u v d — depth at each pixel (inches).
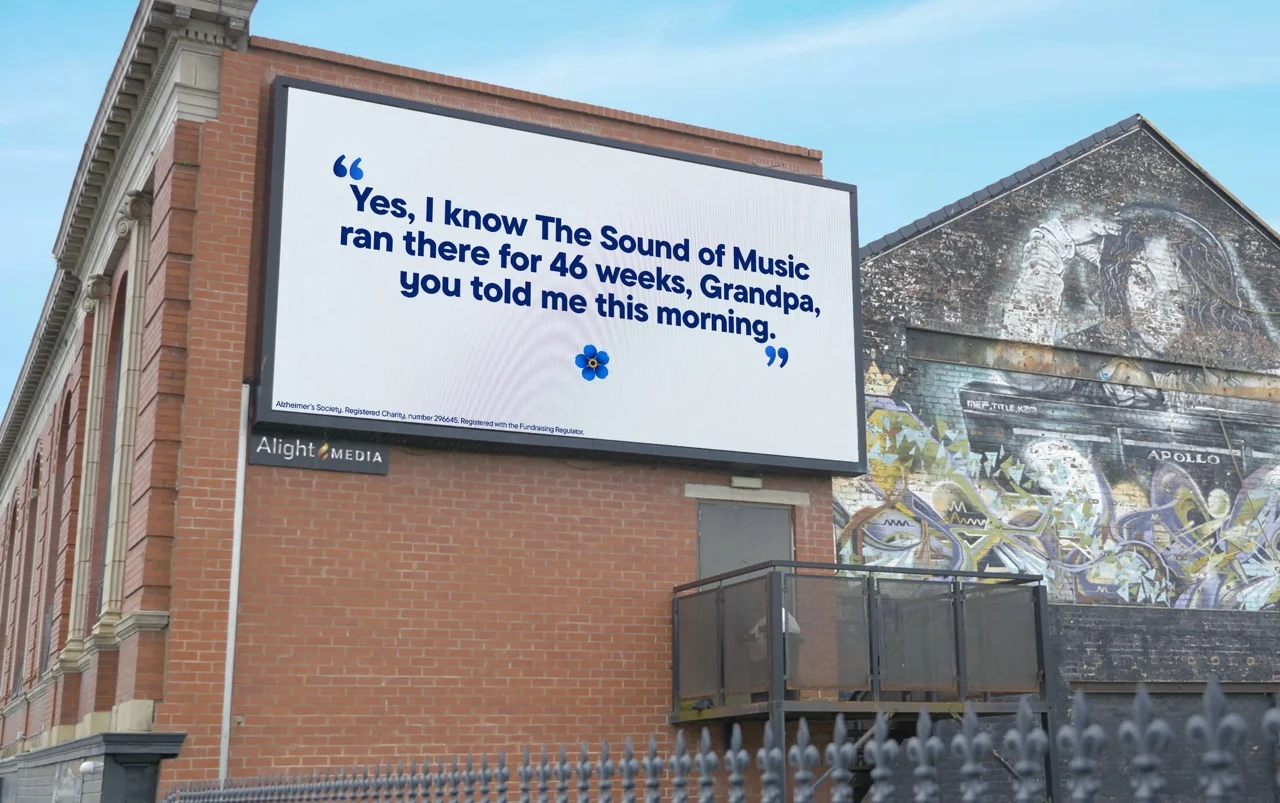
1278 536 816.3
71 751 593.0
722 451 614.5
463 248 583.5
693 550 615.5
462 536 571.5
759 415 628.4
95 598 691.4
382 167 576.4
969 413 751.1
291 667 529.7
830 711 526.3
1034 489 755.4
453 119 595.2
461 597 564.7
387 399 555.2
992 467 748.6
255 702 520.7
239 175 564.7
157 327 554.6
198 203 555.5
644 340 610.9
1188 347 821.2
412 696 546.0
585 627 584.4
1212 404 821.9
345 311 556.1
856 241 676.7
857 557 699.4
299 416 538.9
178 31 569.0
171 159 564.4
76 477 762.8
